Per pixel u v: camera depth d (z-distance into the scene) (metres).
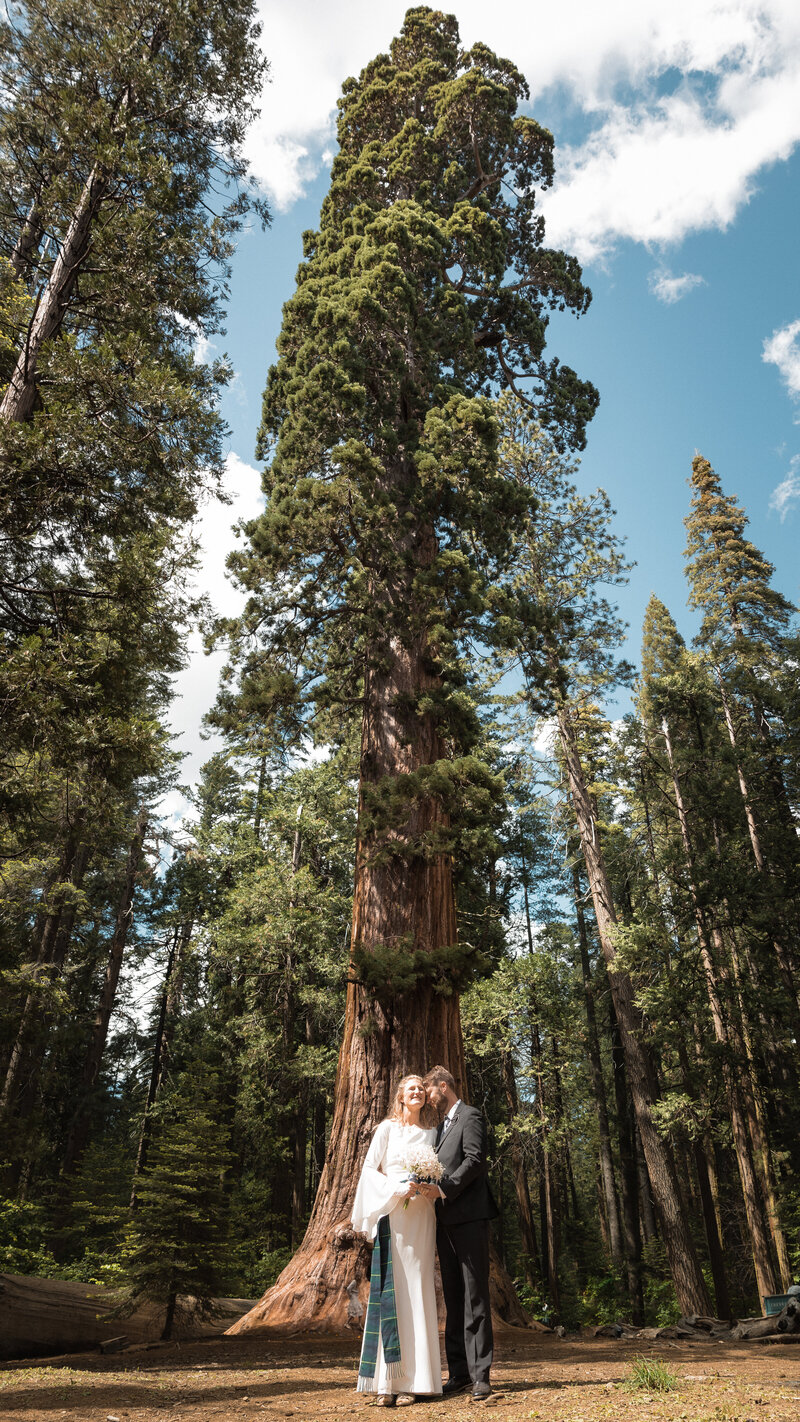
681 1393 3.96
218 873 26.31
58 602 8.95
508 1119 22.45
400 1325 4.30
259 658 12.39
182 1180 9.42
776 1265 20.58
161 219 9.53
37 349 9.08
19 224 9.59
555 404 18.56
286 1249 22.08
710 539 30.50
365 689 12.70
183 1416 4.14
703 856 22.25
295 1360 7.23
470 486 12.57
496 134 17.97
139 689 9.20
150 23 9.98
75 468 8.30
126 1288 9.21
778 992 20.20
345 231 15.61
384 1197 4.40
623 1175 24.69
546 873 28.00
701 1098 19.78
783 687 25.00
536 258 19.28
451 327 14.86
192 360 9.73
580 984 23.80
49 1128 25.75
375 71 19.05
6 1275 8.88
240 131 10.31
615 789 25.75
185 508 9.19
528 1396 4.12
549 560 23.77
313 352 13.67
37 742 7.68
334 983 22.59
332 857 25.22
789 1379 4.65
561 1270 27.91
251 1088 22.25
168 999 27.34
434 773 10.56
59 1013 17.42
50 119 9.08
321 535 11.70
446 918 10.98
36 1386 5.23
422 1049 9.97
